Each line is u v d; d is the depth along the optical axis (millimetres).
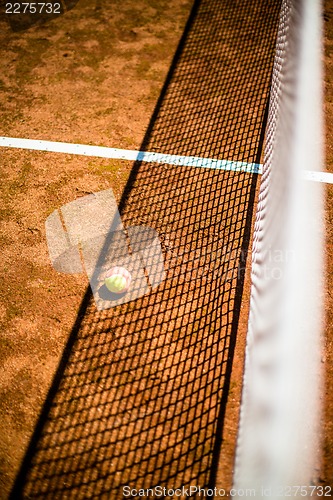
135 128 4840
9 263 3670
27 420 2848
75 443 2760
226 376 3000
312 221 3832
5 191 4234
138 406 2887
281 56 5453
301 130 4621
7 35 6332
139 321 3285
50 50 6020
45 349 3158
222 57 5781
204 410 2861
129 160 4488
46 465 2688
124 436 2775
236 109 5027
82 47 6051
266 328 3102
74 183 4285
